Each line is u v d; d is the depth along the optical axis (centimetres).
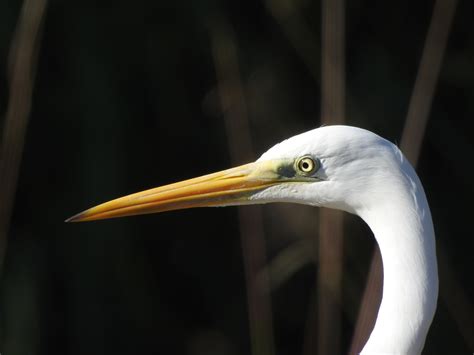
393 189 514
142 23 1013
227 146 1047
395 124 987
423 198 513
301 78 1040
